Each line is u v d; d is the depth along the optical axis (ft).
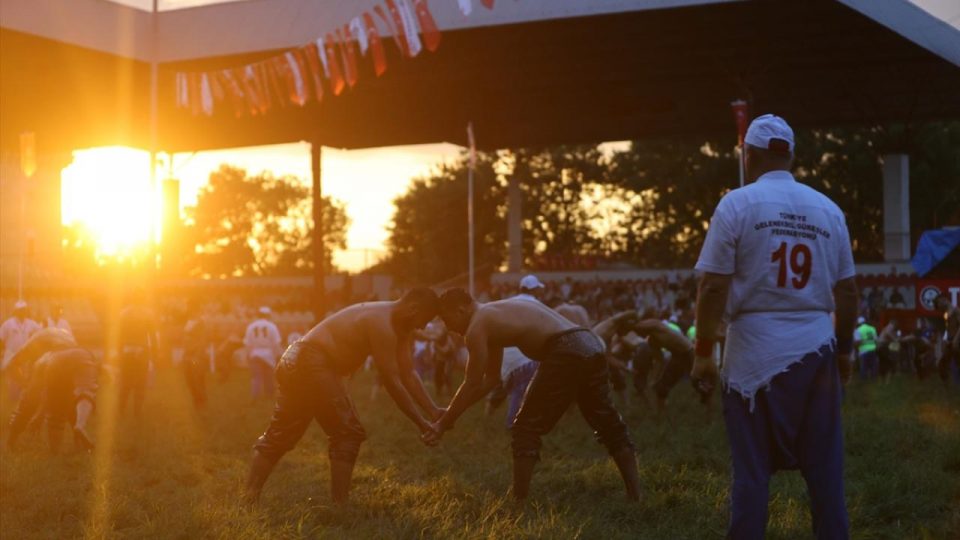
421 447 38.29
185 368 56.18
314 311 129.29
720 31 104.32
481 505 24.34
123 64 116.16
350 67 62.75
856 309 15.92
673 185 208.13
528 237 236.63
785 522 21.39
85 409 37.04
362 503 24.80
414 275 232.73
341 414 25.03
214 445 39.65
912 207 188.03
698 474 28.78
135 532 21.91
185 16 112.98
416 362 86.12
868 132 188.55
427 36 49.26
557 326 25.00
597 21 100.12
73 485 28.55
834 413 15.40
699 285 15.78
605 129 150.30
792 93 133.80
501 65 117.50
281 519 23.15
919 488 25.39
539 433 25.14
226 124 143.74
